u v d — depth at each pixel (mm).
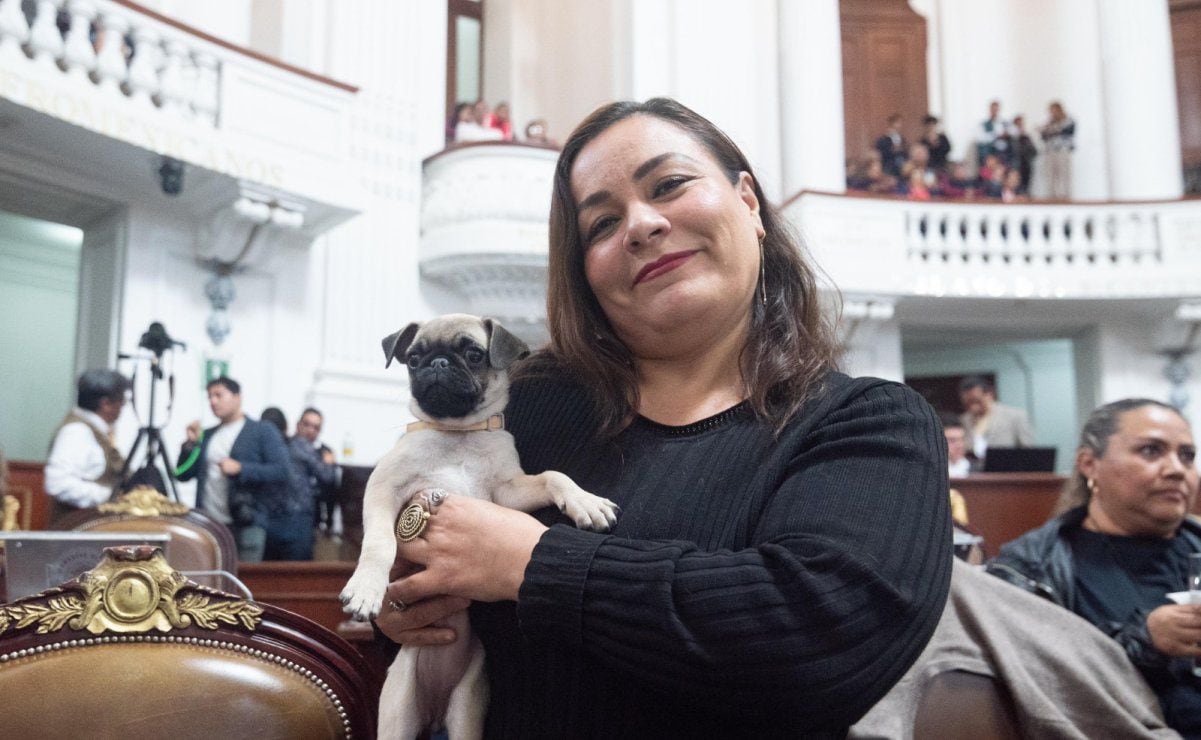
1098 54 12750
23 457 9750
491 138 9625
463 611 1566
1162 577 2510
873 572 1110
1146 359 11258
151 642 1228
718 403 1502
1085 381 11672
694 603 1109
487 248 8852
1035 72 13070
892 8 13273
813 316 1582
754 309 1565
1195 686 2188
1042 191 12430
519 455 1615
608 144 1508
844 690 1080
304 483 5781
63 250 10148
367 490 1598
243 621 1271
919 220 10602
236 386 5766
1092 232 10820
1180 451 2525
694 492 1349
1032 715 1863
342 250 8477
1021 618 2049
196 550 3154
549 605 1173
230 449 5578
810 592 1095
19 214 7398
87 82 6145
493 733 1391
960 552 4484
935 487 1243
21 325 9906
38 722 1128
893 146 11961
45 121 6059
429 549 1299
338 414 8094
